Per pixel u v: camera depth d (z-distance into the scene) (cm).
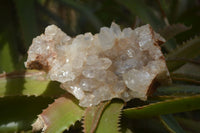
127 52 54
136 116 54
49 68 54
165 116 56
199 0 98
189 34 77
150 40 54
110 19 100
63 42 55
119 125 52
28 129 55
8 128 55
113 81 54
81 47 54
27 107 56
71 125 53
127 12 112
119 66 54
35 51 54
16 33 86
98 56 54
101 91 53
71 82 54
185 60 61
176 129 56
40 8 99
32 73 57
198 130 63
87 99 53
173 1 94
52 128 51
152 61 53
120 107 53
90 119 52
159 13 98
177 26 63
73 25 128
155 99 55
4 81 56
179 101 51
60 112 53
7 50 75
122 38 54
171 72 62
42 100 57
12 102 56
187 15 84
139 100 56
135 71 53
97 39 54
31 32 83
